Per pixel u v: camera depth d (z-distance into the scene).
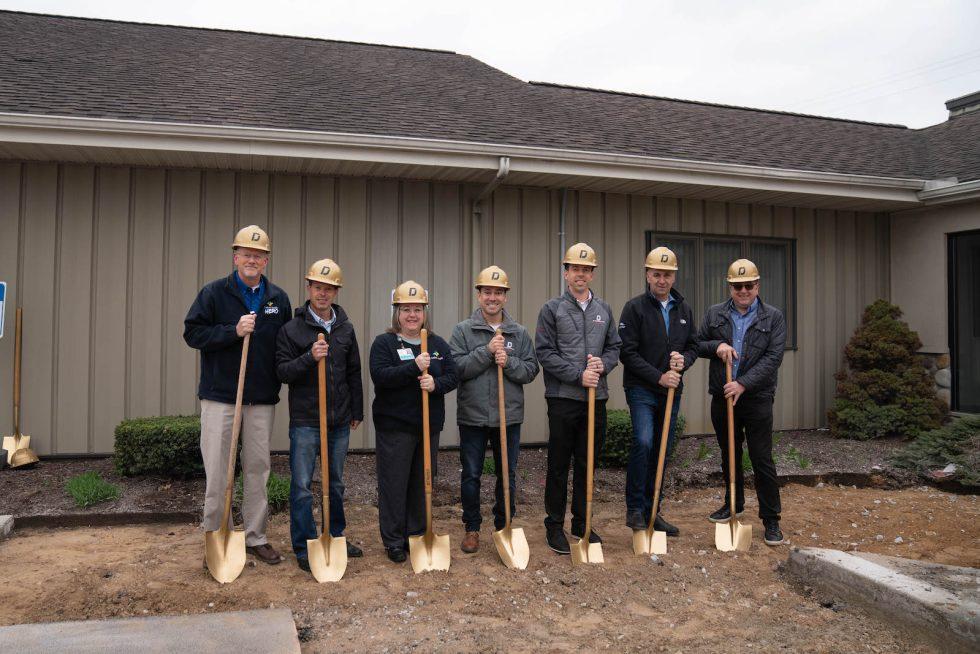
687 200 8.01
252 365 4.04
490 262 7.22
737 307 4.98
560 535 4.46
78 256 6.27
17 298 6.18
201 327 3.97
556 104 8.56
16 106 5.53
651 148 7.47
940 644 3.18
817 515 5.43
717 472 6.29
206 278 6.49
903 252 8.84
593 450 4.25
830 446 7.46
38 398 6.21
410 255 6.97
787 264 8.49
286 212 6.66
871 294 8.92
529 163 6.57
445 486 5.74
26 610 3.39
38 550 4.30
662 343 4.68
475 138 6.59
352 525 4.98
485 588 3.82
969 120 10.50
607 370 4.45
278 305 4.16
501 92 8.55
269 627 3.14
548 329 4.43
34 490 5.26
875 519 5.39
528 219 7.36
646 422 4.68
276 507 5.18
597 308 4.48
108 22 8.69
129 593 3.58
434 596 3.69
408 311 4.18
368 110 6.88
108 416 6.31
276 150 5.91
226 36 8.92
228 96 6.61
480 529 4.94
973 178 7.93
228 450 4.03
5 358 6.13
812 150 8.89
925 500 5.96
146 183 6.39
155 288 6.40
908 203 8.21
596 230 7.64
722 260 8.24
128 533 4.69
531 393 7.33
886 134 10.60
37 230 6.21
